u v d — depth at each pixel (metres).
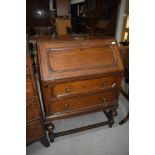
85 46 1.32
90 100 1.47
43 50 1.21
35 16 4.25
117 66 1.38
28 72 1.05
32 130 1.29
